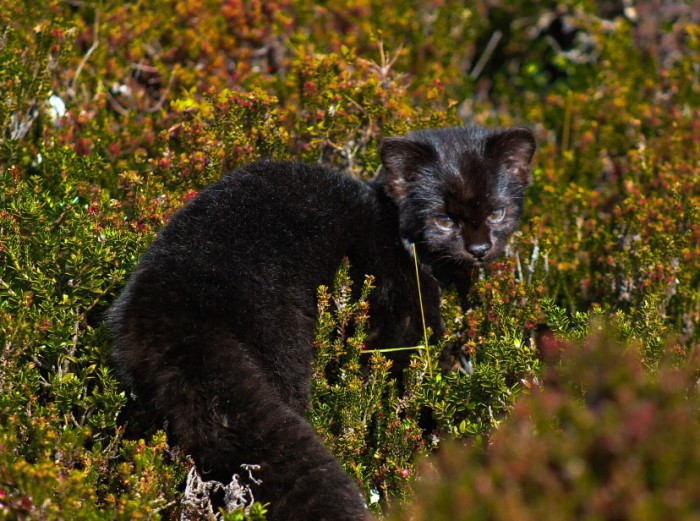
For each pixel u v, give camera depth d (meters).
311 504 6.96
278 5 15.71
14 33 12.16
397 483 7.87
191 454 7.52
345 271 9.07
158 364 7.67
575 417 4.88
